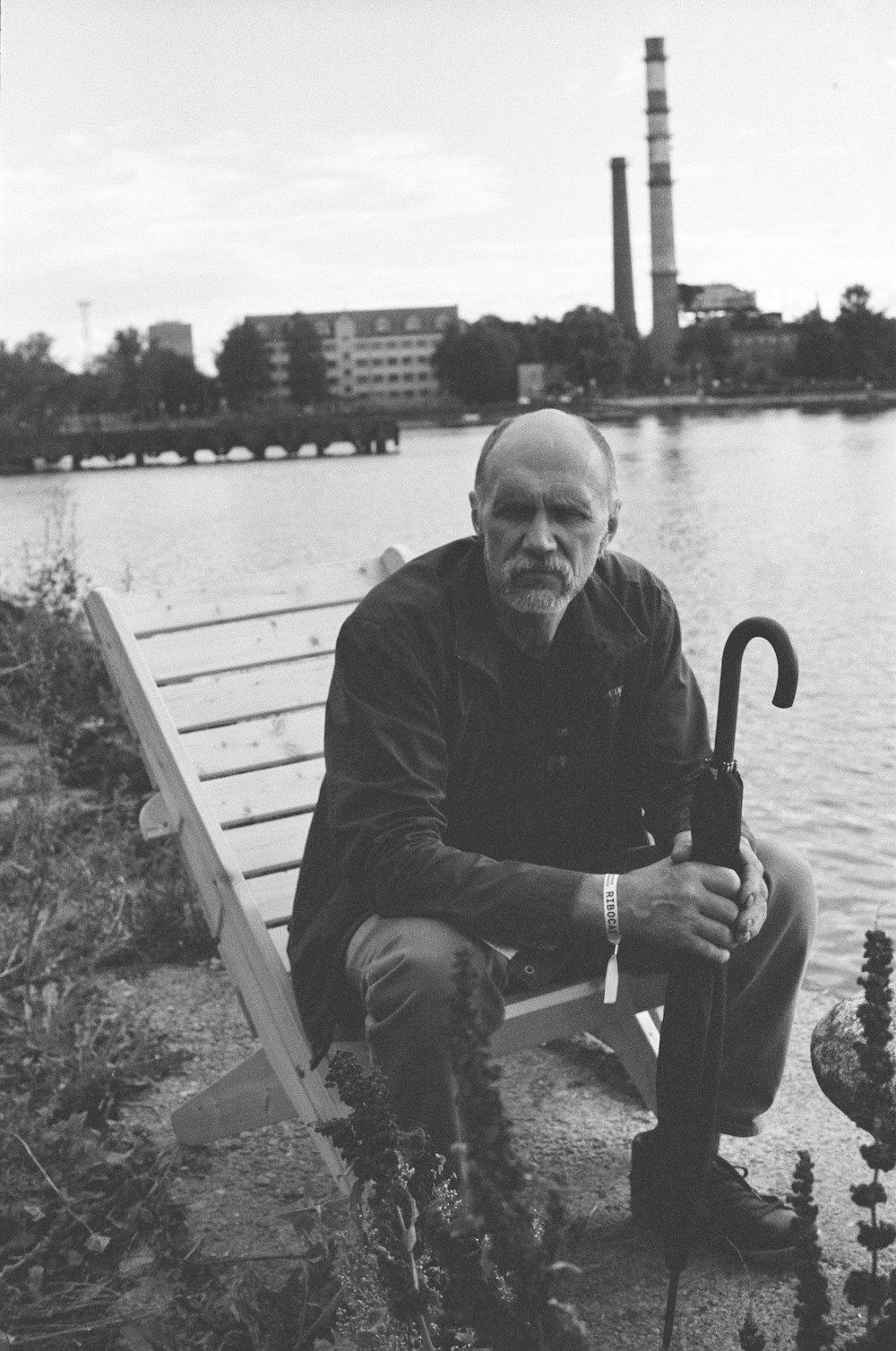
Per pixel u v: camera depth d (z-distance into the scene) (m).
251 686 3.77
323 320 192.25
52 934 4.58
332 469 67.19
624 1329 2.74
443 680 2.81
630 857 2.98
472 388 161.75
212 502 42.28
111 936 4.69
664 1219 2.64
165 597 3.89
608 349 153.00
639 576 2.97
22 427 97.19
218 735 3.66
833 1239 2.97
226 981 4.57
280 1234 3.12
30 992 4.24
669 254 161.62
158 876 5.12
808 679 9.97
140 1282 2.94
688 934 2.59
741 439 63.50
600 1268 2.95
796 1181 1.85
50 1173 3.21
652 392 153.38
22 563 11.05
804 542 20.31
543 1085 3.80
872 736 8.30
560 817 2.95
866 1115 1.88
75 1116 3.35
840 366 143.75
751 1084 2.96
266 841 3.48
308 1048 2.95
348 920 2.83
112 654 3.75
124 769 6.47
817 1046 2.84
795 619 13.01
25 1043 3.86
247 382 162.00
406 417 144.75
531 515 2.73
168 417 162.38
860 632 12.02
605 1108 3.66
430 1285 1.96
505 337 162.75
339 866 2.88
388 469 63.66
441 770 2.79
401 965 2.61
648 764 2.98
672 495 31.05
